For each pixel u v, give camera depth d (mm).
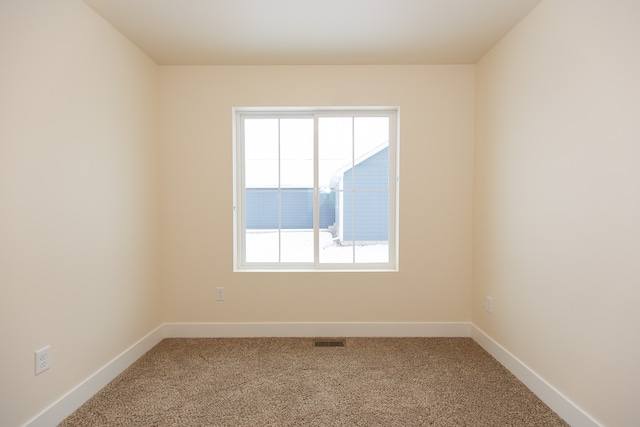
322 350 2570
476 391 1995
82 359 1898
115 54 2195
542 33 1897
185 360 2406
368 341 2740
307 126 2990
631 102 1354
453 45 2457
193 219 2820
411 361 2383
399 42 2414
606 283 1481
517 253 2160
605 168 1480
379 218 2994
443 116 2799
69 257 1800
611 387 1460
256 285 2842
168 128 2799
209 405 1858
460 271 2838
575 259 1660
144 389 2025
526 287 2064
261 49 2514
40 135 1608
